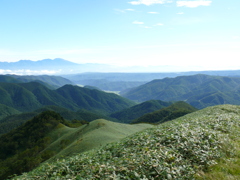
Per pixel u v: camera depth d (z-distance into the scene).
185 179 9.66
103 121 78.69
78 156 17.94
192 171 10.18
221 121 22.05
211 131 16.62
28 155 87.06
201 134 15.65
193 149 12.80
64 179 10.84
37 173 14.48
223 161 11.77
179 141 13.98
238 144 14.95
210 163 11.30
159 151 12.35
